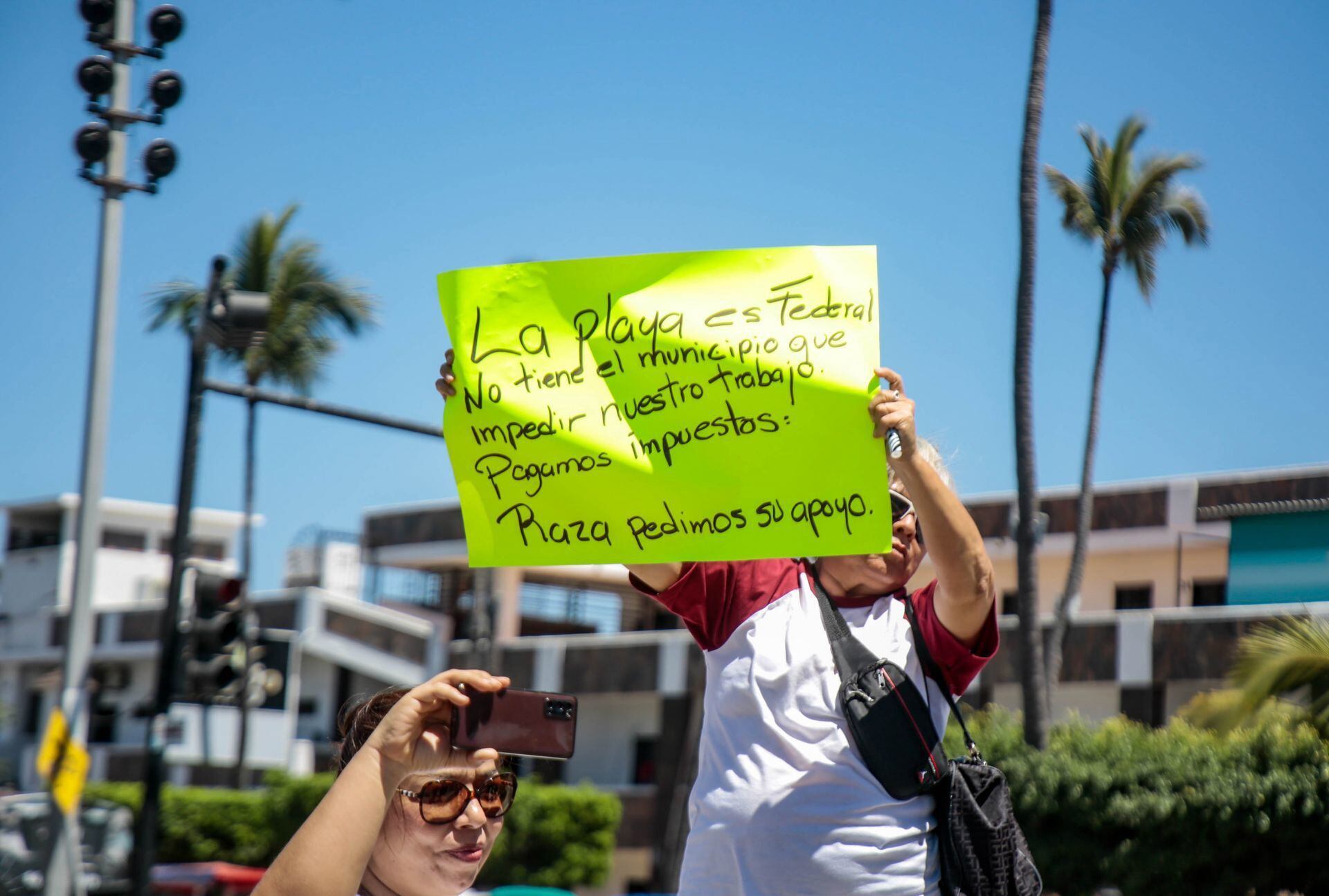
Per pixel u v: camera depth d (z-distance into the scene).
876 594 3.20
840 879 2.90
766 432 2.99
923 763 2.97
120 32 11.30
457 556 37.25
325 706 36.34
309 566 40.97
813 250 3.07
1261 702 15.26
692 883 3.09
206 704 11.83
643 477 3.01
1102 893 13.19
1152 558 28.50
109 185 12.23
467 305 3.18
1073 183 23.20
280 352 37.12
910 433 2.89
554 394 3.09
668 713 29.94
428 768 2.46
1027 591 17.48
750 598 3.18
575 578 36.53
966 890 2.94
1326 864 14.54
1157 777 15.46
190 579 13.39
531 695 2.52
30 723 40.53
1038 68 17.91
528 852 27.58
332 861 2.35
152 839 12.04
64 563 43.22
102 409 12.67
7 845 18.48
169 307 36.38
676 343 3.07
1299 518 25.55
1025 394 17.94
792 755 3.00
